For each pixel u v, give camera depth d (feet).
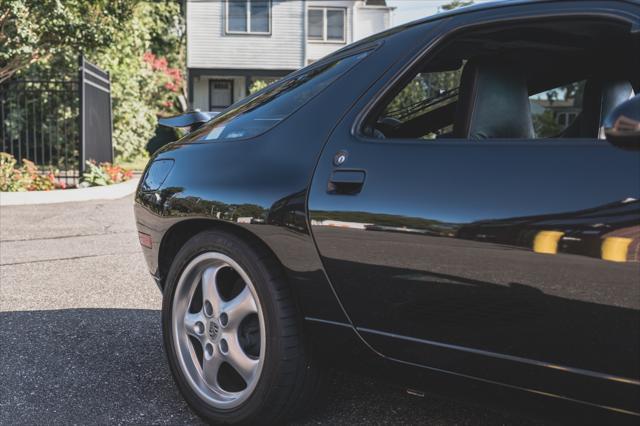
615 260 5.48
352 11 89.71
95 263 19.84
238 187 8.05
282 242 7.55
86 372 10.67
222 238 8.17
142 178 10.07
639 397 5.51
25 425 8.71
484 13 7.16
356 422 8.59
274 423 8.01
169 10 74.18
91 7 38.37
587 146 5.95
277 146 8.03
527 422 8.51
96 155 43.37
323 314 7.43
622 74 8.90
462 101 8.14
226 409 8.21
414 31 7.70
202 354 8.81
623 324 5.48
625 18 6.17
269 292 7.70
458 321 6.46
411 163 6.86
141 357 11.40
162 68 72.08
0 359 11.30
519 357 6.12
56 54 48.01
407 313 6.80
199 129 9.73
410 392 7.30
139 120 62.59
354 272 7.06
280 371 7.64
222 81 88.48
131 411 9.14
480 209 6.25
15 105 49.93
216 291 8.40
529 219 5.96
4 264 19.65
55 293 16.10
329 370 8.07
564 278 5.75
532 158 6.18
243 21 81.56
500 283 6.10
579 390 5.83
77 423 8.76
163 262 9.57
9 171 35.65
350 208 7.07
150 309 14.64
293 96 8.43
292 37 82.02
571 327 5.76
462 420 8.66
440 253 6.45
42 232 25.54
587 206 5.69
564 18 6.57
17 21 35.47
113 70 54.80
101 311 14.46
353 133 7.46
